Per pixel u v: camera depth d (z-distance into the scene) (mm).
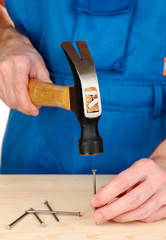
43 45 857
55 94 681
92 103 601
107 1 791
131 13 802
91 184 776
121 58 822
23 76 740
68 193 741
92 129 617
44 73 791
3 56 784
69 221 656
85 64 603
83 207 698
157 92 829
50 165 875
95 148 617
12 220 658
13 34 842
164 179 642
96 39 812
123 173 639
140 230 636
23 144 896
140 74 829
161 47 819
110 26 805
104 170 863
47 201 703
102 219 632
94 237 619
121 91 830
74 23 816
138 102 836
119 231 633
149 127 853
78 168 862
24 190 748
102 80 825
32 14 855
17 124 907
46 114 867
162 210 653
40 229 635
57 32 827
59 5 813
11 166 915
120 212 629
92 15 803
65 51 608
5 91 773
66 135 855
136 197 627
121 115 841
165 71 829
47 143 870
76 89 608
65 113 850
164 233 629
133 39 815
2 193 736
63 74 842
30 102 741
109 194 632
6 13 898
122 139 850
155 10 799
